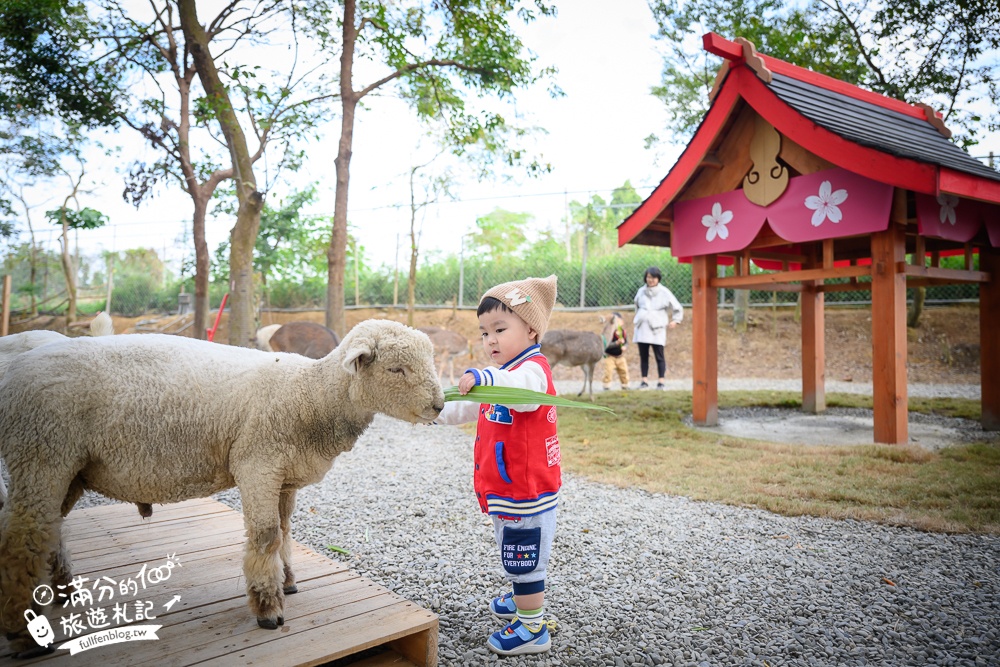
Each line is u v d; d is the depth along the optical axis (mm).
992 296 7387
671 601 3021
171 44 11227
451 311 17172
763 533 4023
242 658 2035
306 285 19484
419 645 2328
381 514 4473
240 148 9172
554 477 2473
